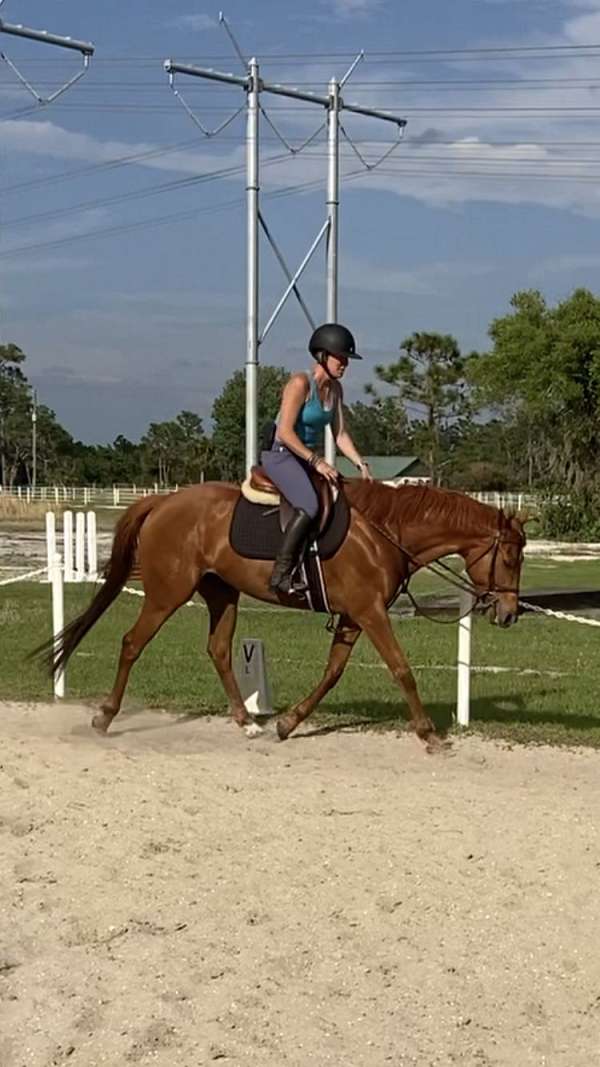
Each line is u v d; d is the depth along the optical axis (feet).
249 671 31.01
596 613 58.23
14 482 351.25
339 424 26.73
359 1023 13.91
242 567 26.55
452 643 46.75
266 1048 13.35
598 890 17.26
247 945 15.71
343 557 25.70
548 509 151.74
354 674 37.91
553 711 32.14
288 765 25.04
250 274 67.82
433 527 26.14
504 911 16.66
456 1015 14.10
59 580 34.60
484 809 21.04
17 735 27.96
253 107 67.82
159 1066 13.03
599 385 187.11
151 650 43.11
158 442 356.79
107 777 23.08
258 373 68.23
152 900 17.08
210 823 20.17
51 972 15.19
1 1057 13.35
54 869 18.19
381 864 18.26
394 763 25.59
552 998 14.55
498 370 200.75
